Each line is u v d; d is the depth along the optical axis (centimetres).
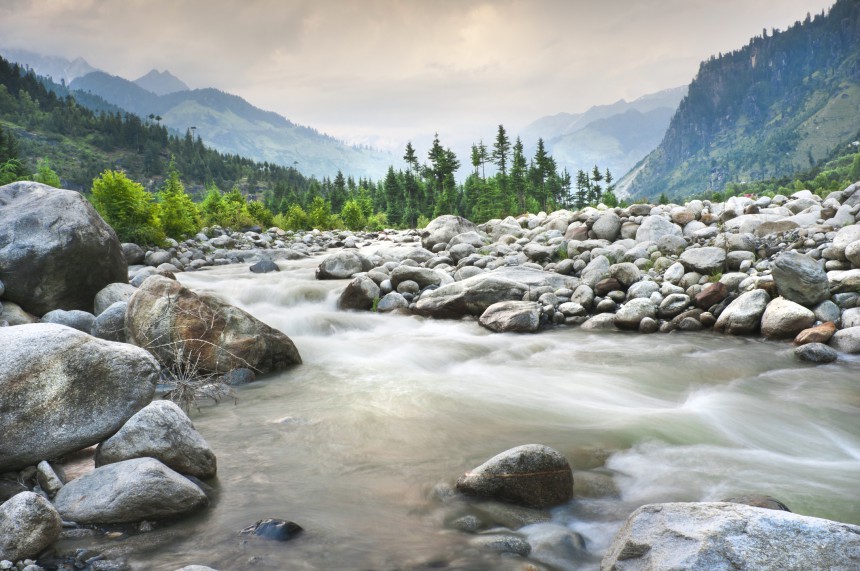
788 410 808
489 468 526
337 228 6034
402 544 442
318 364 1068
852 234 1344
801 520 345
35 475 535
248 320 985
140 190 2608
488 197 7962
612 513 506
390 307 1571
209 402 826
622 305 1416
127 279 1345
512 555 431
